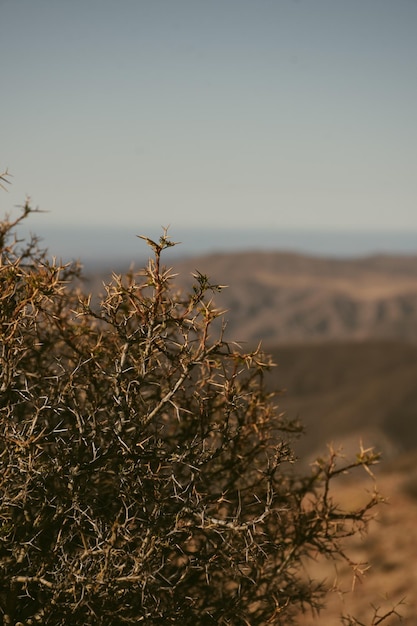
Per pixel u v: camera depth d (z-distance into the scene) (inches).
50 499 82.7
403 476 567.5
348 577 329.7
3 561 79.4
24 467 78.4
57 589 77.9
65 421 92.5
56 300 102.0
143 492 82.9
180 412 100.7
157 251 85.0
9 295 84.5
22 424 86.8
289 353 5290.4
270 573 100.5
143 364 85.6
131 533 84.4
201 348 87.7
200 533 88.7
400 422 2819.9
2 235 99.0
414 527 405.1
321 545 103.3
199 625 93.1
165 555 87.0
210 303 86.7
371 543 384.5
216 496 96.0
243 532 89.0
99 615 78.8
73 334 99.6
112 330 96.0
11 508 83.4
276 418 105.3
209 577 95.1
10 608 79.5
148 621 83.1
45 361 99.4
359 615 270.5
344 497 415.5
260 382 105.8
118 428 84.2
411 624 264.7
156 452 84.6
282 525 103.9
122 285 86.0
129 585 80.2
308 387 4901.6
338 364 5118.1
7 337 82.9
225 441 90.7
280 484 106.2
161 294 86.2
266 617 99.3
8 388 82.7
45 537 82.8
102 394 93.0
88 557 79.8
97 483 85.8
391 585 308.7
